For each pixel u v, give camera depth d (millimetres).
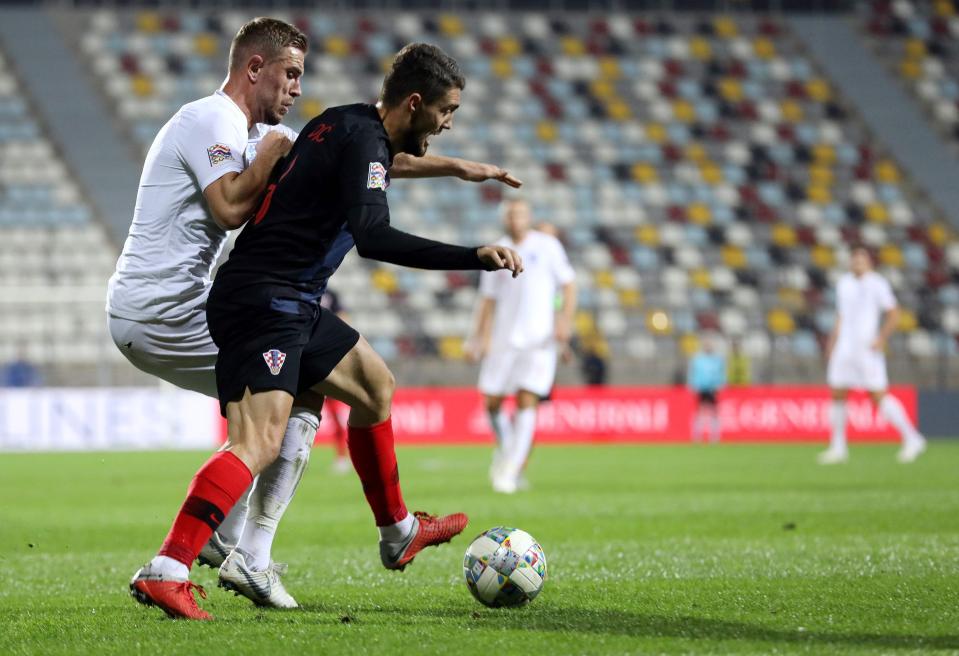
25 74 108688
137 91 109250
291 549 24734
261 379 15297
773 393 86312
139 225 17078
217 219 15984
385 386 17016
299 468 16719
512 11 123875
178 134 16641
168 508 36156
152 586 14992
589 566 21125
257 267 15445
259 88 17078
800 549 23516
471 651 12789
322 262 15742
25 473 53844
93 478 50156
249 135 17547
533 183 107875
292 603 16500
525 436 40969
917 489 41250
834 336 60938
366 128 15383
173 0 118562
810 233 107938
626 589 18000
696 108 117250
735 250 105375
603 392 85062
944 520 30047
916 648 12922
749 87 120062
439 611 15945
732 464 57938
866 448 75562
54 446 78000
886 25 127750
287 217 15445
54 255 94312
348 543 25984
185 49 114062
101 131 105125
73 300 78875
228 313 15469
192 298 17156
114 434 79000
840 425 61312
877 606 15984
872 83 121875
